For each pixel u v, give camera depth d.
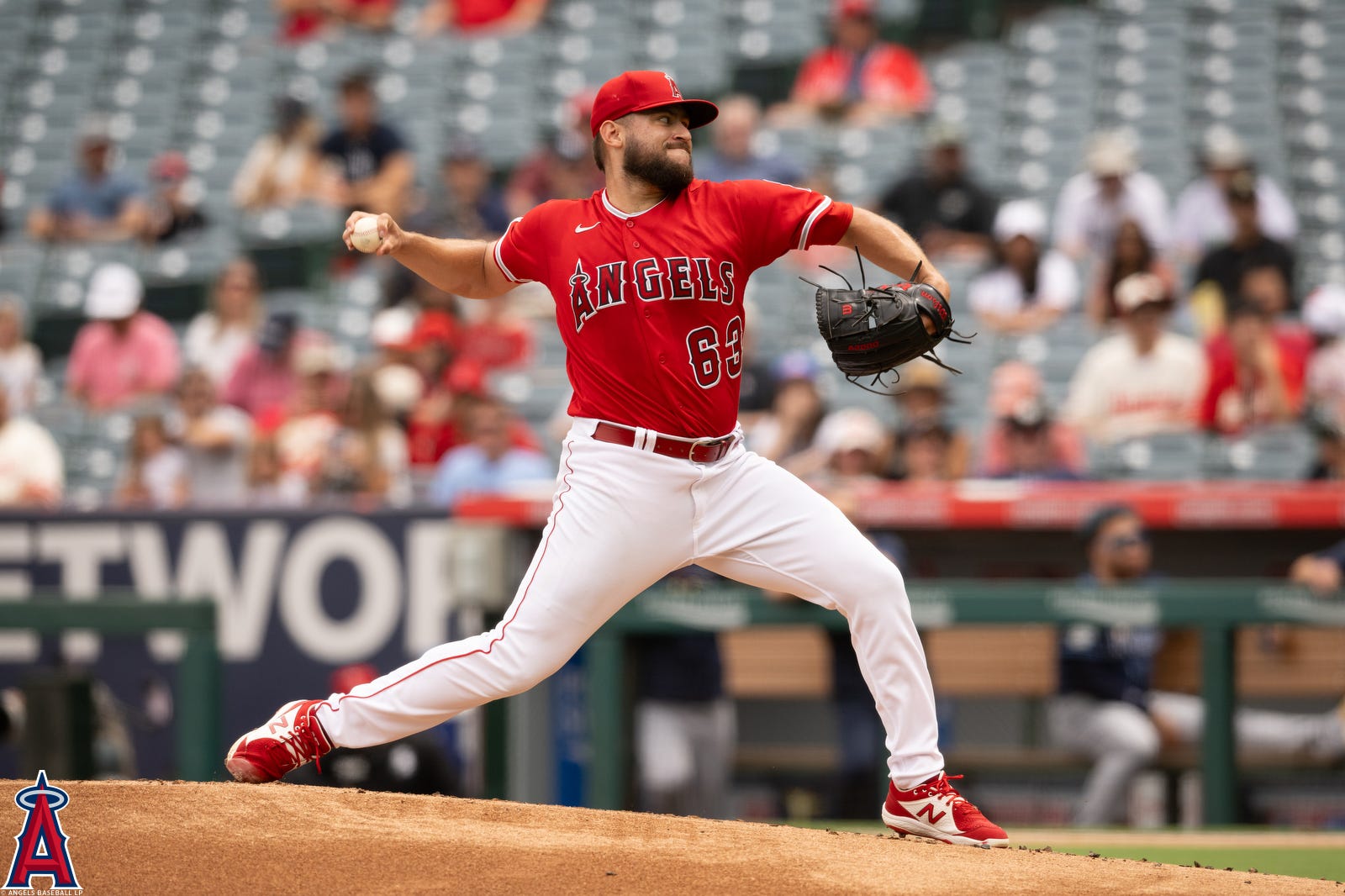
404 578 25.88
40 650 26.59
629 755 22.38
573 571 12.98
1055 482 26.52
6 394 32.09
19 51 57.84
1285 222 38.75
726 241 12.74
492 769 23.09
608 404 12.89
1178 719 22.83
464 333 36.47
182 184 47.22
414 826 12.68
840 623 21.84
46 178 52.53
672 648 22.59
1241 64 50.81
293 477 30.69
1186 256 39.25
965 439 28.20
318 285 45.12
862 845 12.75
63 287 45.84
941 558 24.66
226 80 55.50
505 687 13.23
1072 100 49.94
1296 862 17.83
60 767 21.58
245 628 26.36
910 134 46.69
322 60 55.62
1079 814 22.88
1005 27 55.19
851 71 48.44
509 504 23.39
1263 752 22.69
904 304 12.64
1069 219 38.66
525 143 50.72
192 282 45.56
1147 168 45.44
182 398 31.75
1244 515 23.42
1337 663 22.67
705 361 12.77
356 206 44.94
